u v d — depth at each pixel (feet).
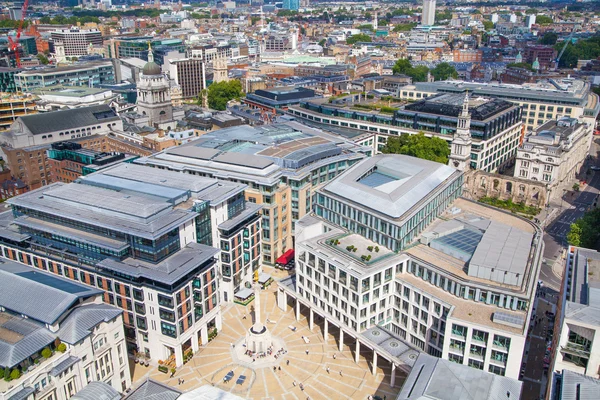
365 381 460.55
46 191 561.02
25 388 355.97
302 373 469.98
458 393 343.05
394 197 523.29
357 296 463.01
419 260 481.87
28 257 539.70
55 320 387.55
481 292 437.99
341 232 549.95
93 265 495.82
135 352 497.46
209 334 519.19
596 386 329.31
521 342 393.29
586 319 376.07
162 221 488.02
